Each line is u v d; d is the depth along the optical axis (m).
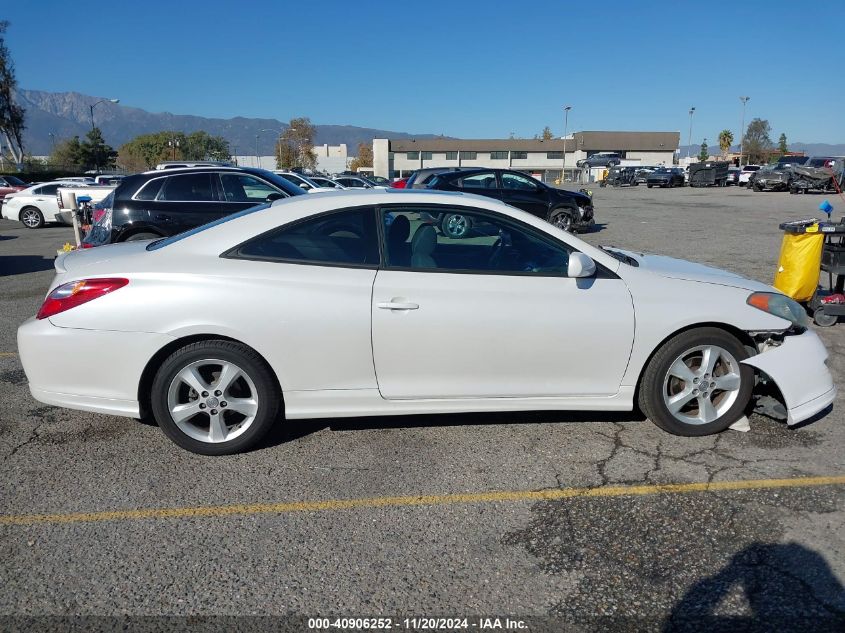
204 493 3.44
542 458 3.80
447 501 3.34
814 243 6.43
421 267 3.76
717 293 3.91
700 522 3.12
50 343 3.63
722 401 4.06
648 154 93.19
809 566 2.79
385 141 90.06
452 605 2.58
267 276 3.64
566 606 2.57
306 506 3.30
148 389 3.79
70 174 54.78
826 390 3.97
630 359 3.85
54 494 3.44
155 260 3.71
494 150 92.50
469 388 3.80
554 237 3.87
